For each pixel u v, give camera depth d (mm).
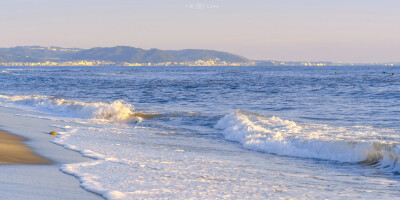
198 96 39656
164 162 11062
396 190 8570
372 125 19391
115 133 17188
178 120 21891
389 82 64375
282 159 12359
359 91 43562
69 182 8305
